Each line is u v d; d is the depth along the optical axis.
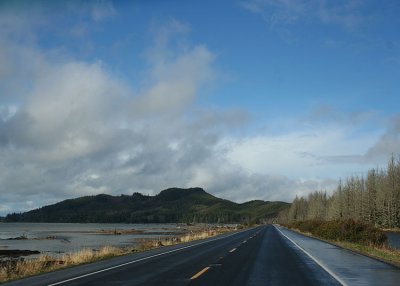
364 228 35.28
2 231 139.50
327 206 125.75
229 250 26.70
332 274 14.44
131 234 110.62
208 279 13.41
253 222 179.88
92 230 147.62
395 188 90.44
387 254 22.64
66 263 21.22
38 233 122.00
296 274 14.52
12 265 22.03
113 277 14.26
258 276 14.05
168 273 15.10
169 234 107.12
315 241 37.16
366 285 12.00
